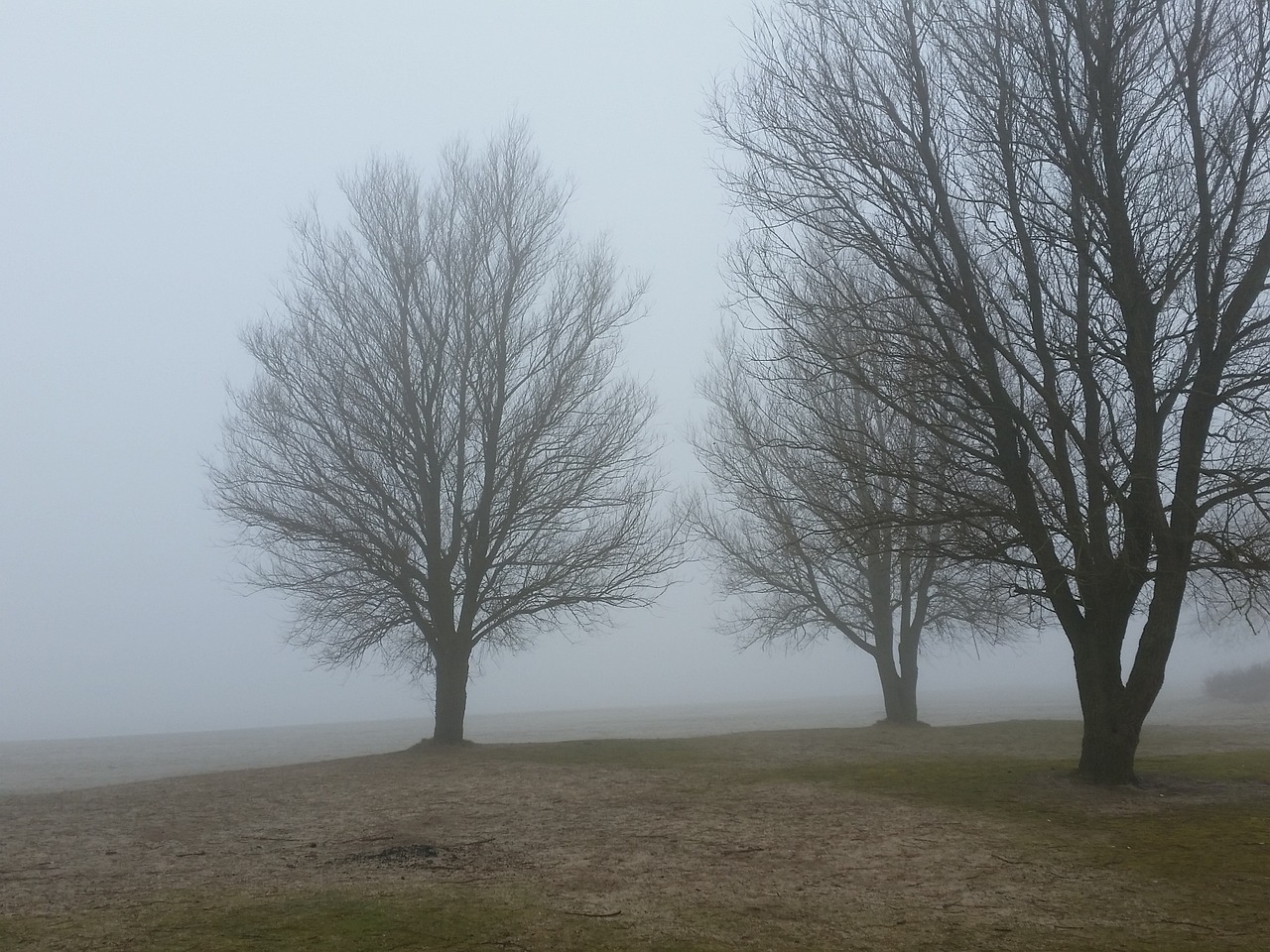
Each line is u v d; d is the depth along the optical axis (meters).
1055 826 11.34
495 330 22.98
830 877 9.42
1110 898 8.46
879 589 26.00
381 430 21.92
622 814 13.02
